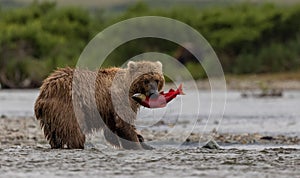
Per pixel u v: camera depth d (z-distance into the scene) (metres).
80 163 47.78
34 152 53.31
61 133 55.03
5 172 44.06
